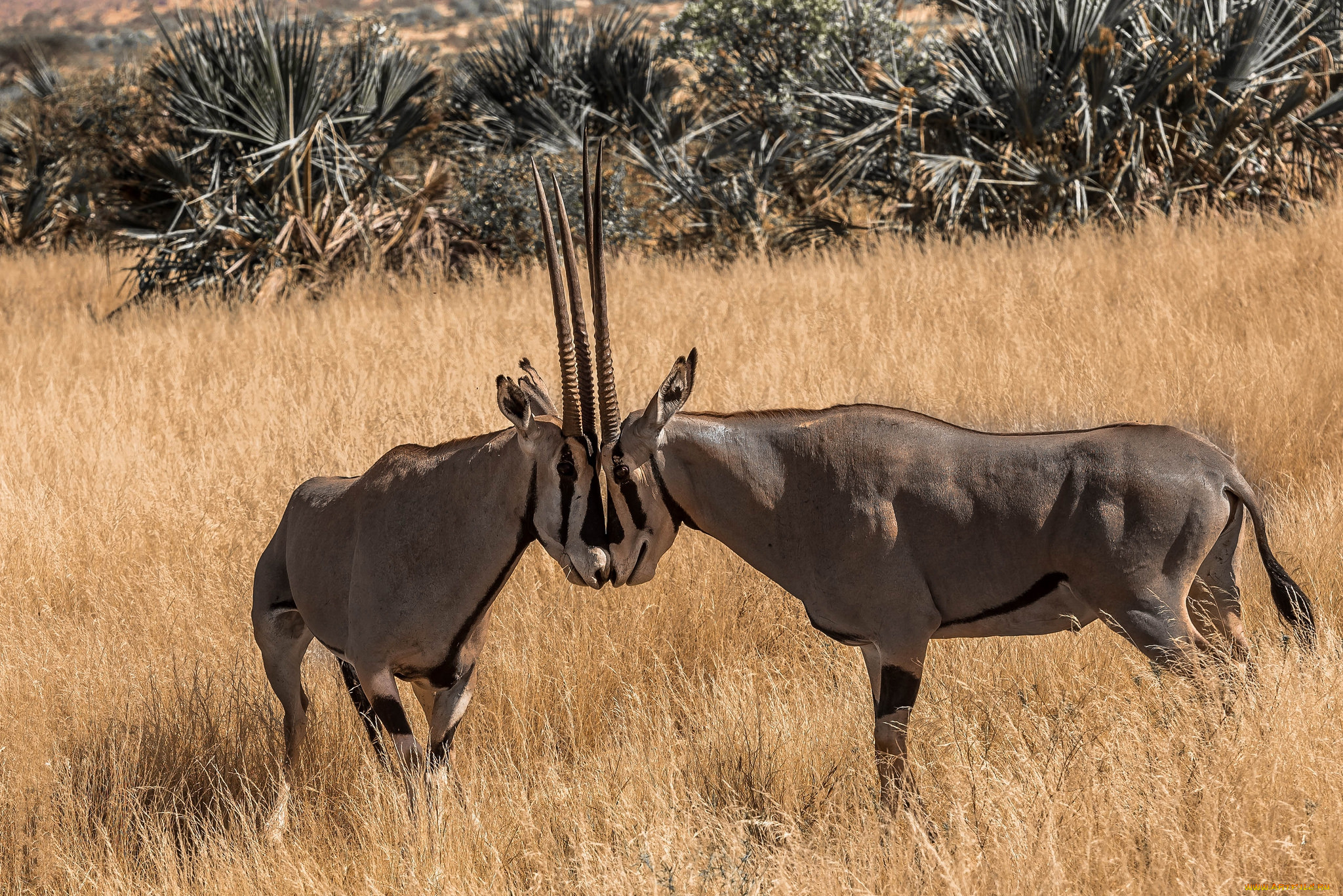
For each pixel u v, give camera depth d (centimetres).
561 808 1486
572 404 1343
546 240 1367
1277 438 2392
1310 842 1177
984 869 1204
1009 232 5147
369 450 2731
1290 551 1964
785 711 1669
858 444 1397
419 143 7119
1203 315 3241
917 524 1380
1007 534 1361
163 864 1438
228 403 3438
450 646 1483
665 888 1204
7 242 9125
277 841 1460
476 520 1423
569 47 7612
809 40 6738
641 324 4044
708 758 1576
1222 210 4997
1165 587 1338
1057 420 2592
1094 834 1257
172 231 6009
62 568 2344
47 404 3484
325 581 1541
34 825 1575
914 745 1593
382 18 6594
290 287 5644
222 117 6025
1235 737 1311
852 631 1426
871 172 5872
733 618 1994
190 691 1858
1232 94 5316
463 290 5150
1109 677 1686
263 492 2588
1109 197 5156
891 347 3219
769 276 4622
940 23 6581
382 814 1455
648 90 7362
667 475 1404
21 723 1761
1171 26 5466
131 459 2877
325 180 6112
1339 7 5559
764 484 1409
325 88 6278
